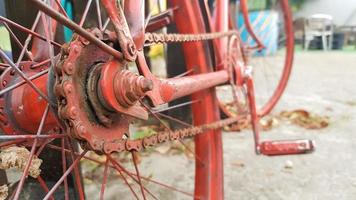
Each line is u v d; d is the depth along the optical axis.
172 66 0.95
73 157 0.43
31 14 0.61
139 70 0.39
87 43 0.32
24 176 0.35
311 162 0.82
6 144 0.38
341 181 0.75
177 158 0.85
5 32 0.62
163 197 0.70
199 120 0.62
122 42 0.34
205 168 0.62
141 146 0.43
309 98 1.32
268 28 2.48
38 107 0.38
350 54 2.79
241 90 0.78
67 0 0.69
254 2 2.45
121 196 0.70
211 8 0.83
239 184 0.74
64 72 0.30
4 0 0.63
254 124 0.79
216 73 0.63
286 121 1.07
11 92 0.39
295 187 0.73
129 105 0.35
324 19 3.17
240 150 0.89
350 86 1.51
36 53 0.45
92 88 0.33
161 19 0.61
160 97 0.43
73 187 0.57
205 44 0.62
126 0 0.38
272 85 1.57
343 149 0.88
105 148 0.35
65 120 0.32
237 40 0.76
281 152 0.77
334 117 1.11
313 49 3.20
